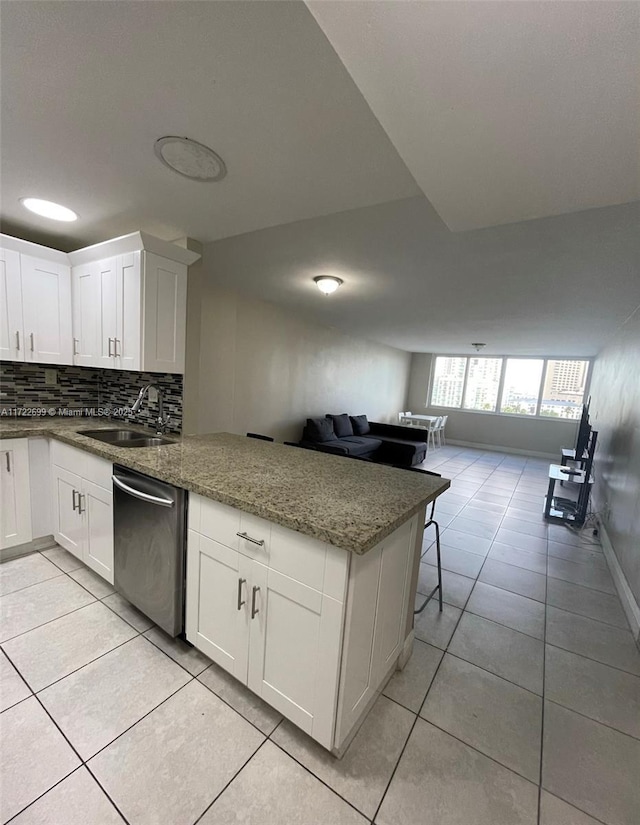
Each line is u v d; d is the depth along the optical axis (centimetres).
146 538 177
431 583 257
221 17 93
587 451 433
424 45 79
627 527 269
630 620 223
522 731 148
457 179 127
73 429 253
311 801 118
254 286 396
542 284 312
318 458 217
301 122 132
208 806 115
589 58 77
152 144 150
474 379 872
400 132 107
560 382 783
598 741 145
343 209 197
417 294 373
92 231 246
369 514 131
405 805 119
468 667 181
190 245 251
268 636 136
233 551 145
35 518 251
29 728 135
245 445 241
